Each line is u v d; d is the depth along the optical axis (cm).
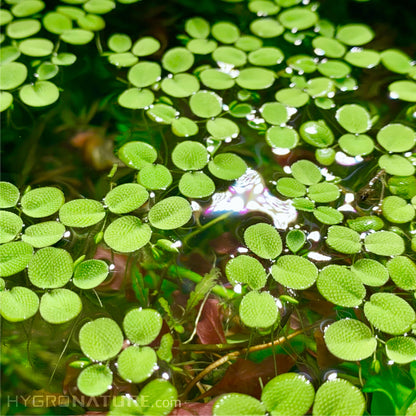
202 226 34
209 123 37
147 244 34
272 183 35
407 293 33
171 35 40
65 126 37
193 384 31
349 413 30
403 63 39
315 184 35
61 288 32
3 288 32
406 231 34
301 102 37
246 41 40
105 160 36
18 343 32
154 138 36
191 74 38
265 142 36
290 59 39
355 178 35
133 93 37
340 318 32
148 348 31
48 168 35
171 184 35
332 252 34
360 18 41
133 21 40
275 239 33
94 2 41
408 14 41
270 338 32
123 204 34
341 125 37
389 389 31
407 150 36
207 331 32
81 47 39
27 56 38
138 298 33
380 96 38
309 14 41
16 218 33
